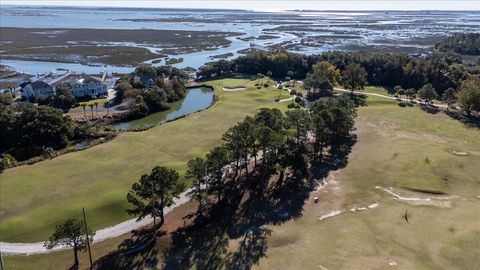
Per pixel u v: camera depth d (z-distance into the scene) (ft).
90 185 255.91
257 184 255.70
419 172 262.67
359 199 234.58
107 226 215.10
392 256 177.68
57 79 532.32
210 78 625.41
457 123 380.78
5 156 307.58
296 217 216.74
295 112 288.71
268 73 612.29
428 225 200.85
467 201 227.61
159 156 302.86
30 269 181.98
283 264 175.83
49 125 354.13
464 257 174.29
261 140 249.14
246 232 203.92
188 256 186.29
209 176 236.22
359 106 441.27
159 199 214.28
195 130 363.15
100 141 348.18
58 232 175.22
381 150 303.27
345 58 632.38
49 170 280.31
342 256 179.32
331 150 310.04
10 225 212.84
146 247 194.39
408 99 476.54
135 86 524.11
